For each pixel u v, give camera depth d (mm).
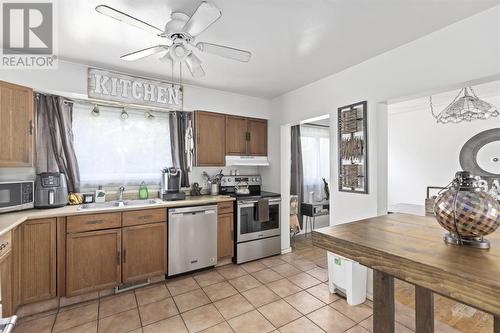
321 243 847
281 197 3736
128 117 3158
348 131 2688
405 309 2238
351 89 2678
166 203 2828
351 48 2275
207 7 1380
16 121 2176
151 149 3307
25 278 2111
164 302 2361
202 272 3047
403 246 705
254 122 3875
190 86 3303
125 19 1460
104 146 3010
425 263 580
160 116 3379
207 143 3428
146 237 2678
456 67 1866
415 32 2012
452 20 1847
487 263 573
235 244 3312
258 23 1887
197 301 2377
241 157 3732
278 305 2309
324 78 3014
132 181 3178
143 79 2971
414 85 2125
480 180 754
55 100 2646
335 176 2850
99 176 2980
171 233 2818
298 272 3039
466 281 504
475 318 2080
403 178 4758
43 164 2594
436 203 799
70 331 1954
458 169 4074
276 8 1709
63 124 2684
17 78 2295
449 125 4188
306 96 3291
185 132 3494
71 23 1870
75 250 2318
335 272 2477
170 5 1665
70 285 2293
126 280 2557
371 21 1860
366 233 837
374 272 894
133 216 2605
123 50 2299
